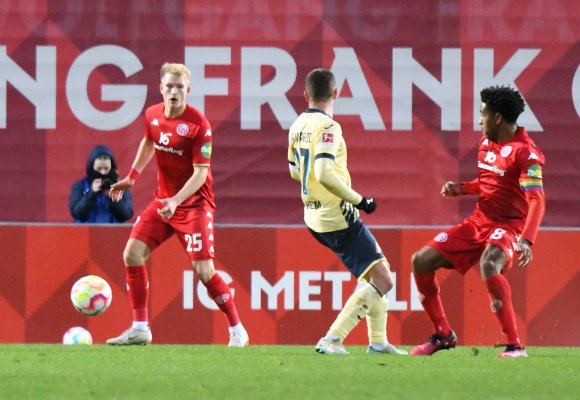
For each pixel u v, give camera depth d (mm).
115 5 42344
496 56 42531
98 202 42125
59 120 42312
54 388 23438
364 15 42375
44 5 42281
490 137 31328
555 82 42562
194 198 35031
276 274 41562
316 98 31453
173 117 34375
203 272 35156
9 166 42281
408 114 42469
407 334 41562
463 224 31719
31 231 41438
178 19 42344
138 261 35125
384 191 42469
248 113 42438
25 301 41375
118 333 41469
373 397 22391
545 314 41625
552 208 42594
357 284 41531
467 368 27453
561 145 42531
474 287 41375
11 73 42281
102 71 42375
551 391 23578
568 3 42500
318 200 31422
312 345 41062
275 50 42344
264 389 23375
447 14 42438
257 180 42500
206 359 29344
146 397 22297
